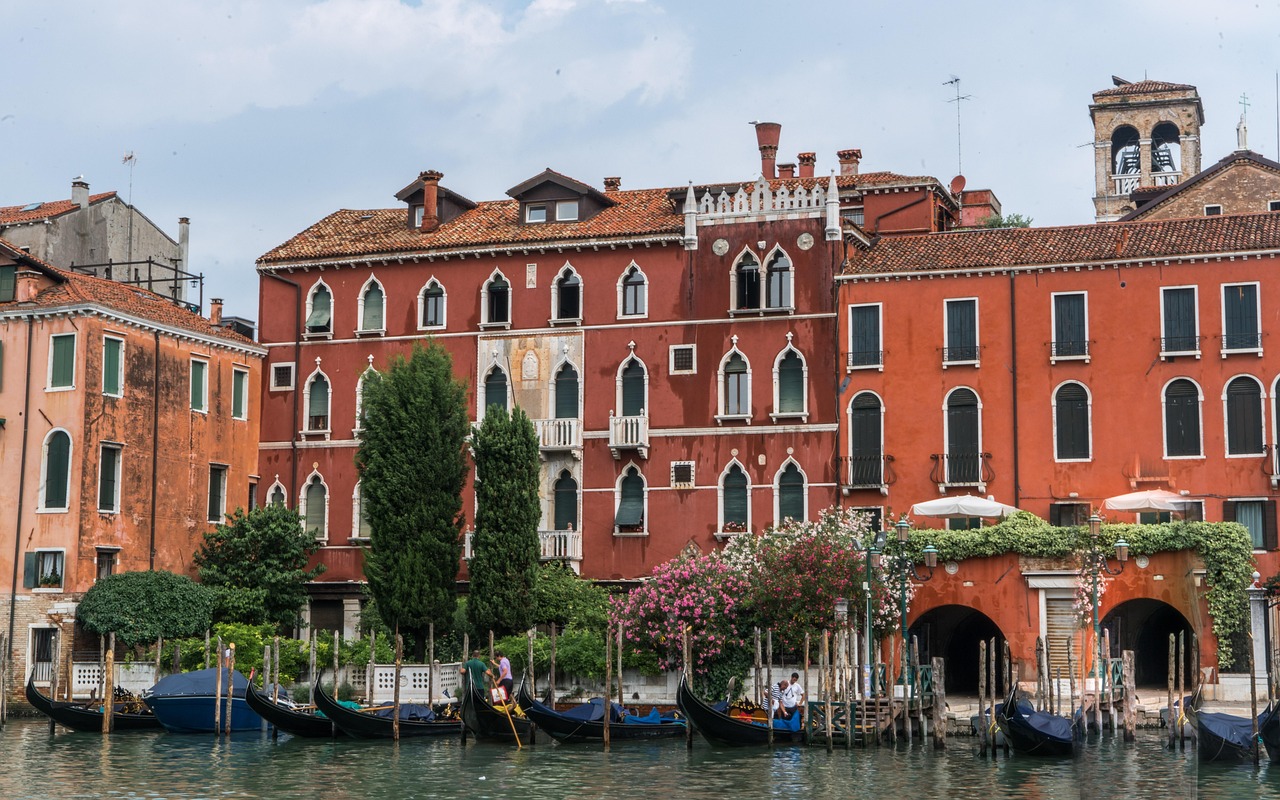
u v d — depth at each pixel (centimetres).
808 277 4172
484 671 3516
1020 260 4016
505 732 3334
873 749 3195
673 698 3722
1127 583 3619
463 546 4297
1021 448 3975
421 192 4628
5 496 4078
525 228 4459
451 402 3978
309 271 4575
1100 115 6141
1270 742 1517
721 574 3703
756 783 2716
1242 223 3978
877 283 4119
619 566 4216
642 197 4606
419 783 2730
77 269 4962
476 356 4403
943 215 4750
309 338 4550
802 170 4944
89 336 4047
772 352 4175
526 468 3938
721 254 4241
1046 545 3681
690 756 3100
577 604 3978
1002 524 3734
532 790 2644
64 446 4031
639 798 2552
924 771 2858
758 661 3400
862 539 3703
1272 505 3784
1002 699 3772
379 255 4469
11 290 4184
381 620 4012
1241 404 3841
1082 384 3953
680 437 4216
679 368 4244
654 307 4275
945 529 3897
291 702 3544
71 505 3997
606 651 3531
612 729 3341
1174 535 3553
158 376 4259
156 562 4216
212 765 2972
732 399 4203
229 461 4481
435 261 4453
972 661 4362
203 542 4381
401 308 4481
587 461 4275
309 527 4497
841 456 4088
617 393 4278
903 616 3328
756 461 4153
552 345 4341
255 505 4522
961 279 4062
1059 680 3322
